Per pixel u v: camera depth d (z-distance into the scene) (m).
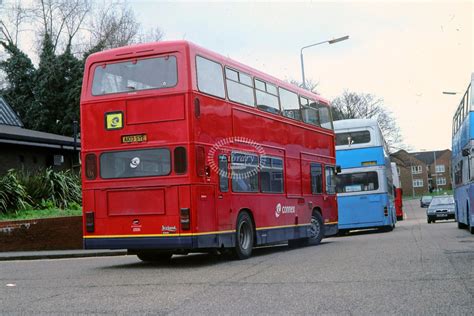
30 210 21.31
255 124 15.11
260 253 16.17
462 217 23.86
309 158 18.80
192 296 8.28
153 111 12.59
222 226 13.10
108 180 12.86
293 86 18.17
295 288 8.71
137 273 11.70
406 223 41.75
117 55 13.05
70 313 7.23
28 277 11.61
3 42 47.31
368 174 27.33
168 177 12.38
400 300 7.46
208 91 13.02
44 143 27.58
